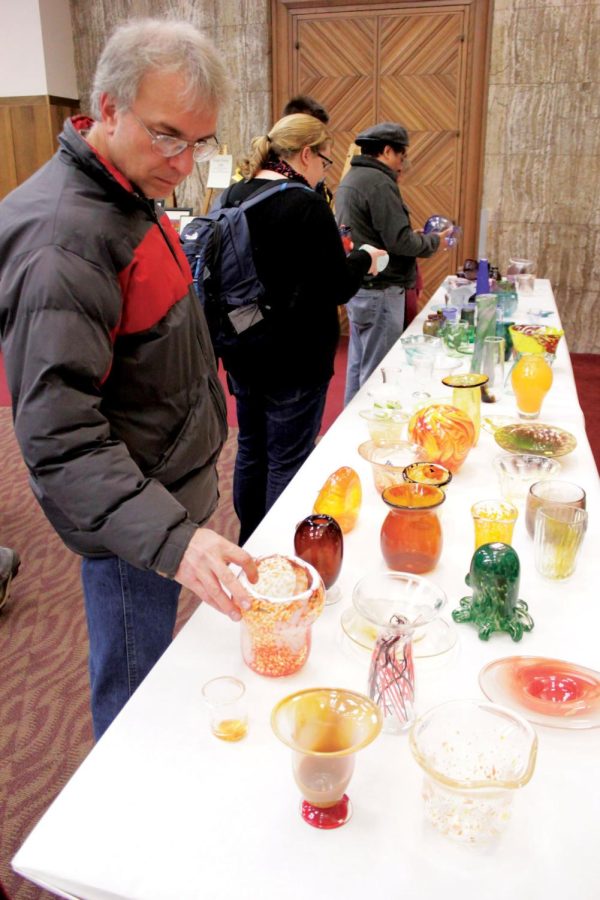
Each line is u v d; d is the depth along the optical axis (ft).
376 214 11.05
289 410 7.46
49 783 5.89
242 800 2.74
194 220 6.90
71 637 7.82
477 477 5.36
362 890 2.41
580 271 18.65
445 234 12.37
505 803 2.50
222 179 15.47
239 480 8.15
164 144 3.53
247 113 19.62
